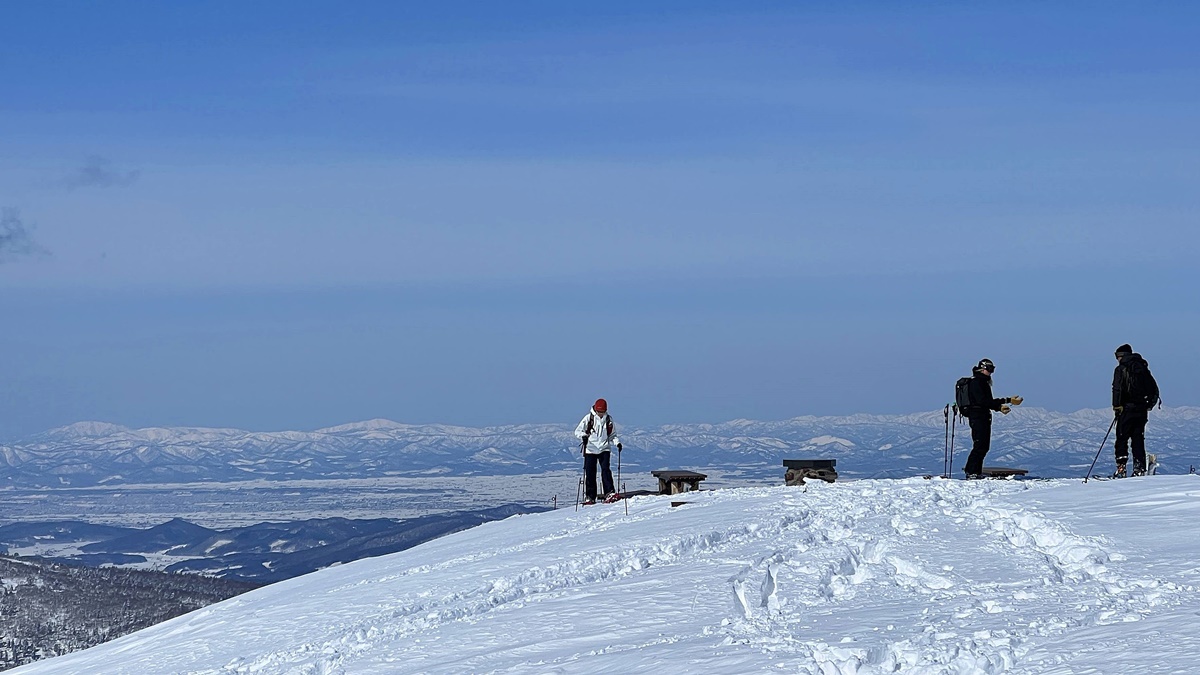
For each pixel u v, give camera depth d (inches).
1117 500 590.2
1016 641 325.1
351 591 663.8
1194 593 366.6
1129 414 754.8
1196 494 579.5
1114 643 301.4
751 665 336.5
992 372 811.4
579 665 379.9
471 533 866.8
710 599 462.9
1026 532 526.0
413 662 439.8
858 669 323.3
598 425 912.9
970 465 806.5
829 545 541.3
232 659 537.3
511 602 531.2
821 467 973.2
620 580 536.4
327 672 462.6
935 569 467.5
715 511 724.0
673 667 350.3
